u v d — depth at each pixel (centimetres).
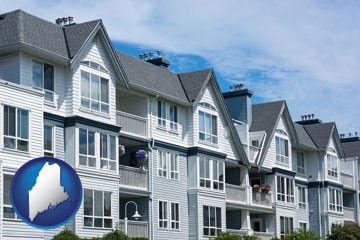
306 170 5906
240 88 5275
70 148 3297
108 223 3438
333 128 6009
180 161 4219
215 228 4334
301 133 5853
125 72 3775
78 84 3384
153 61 4544
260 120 5228
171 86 4225
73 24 3709
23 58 3144
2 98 2891
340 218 6009
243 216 4825
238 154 4762
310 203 5862
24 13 3288
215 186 4397
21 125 2973
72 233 3066
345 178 6384
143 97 3994
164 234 3975
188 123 4309
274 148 5203
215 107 4531
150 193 3909
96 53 3519
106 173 3466
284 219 5191
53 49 3266
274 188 5122
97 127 3450
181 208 4169
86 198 3322
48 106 3244
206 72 4416
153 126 4012
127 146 3997
